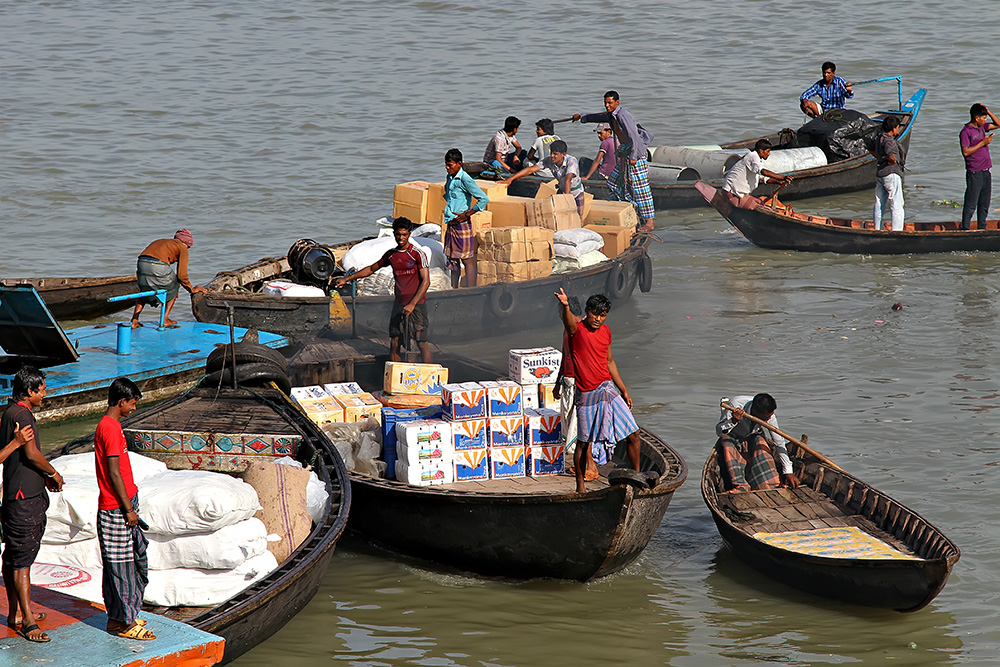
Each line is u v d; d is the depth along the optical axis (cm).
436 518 1894
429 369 2302
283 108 6762
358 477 1986
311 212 4753
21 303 2255
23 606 1438
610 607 1827
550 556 1855
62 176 5272
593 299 1883
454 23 9325
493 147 4231
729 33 8631
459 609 1819
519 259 3206
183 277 3039
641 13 9425
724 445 2166
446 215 3180
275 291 3125
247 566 1702
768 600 1847
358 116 6562
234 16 9831
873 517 2014
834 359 2991
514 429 2045
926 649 1681
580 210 3672
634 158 3956
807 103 5156
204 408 2127
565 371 1925
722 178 4950
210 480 1723
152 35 9100
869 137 5116
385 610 1814
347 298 3009
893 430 2505
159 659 1410
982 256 4062
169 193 5019
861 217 4697
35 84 7400
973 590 1853
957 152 5681
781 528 1989
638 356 3048
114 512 1436
